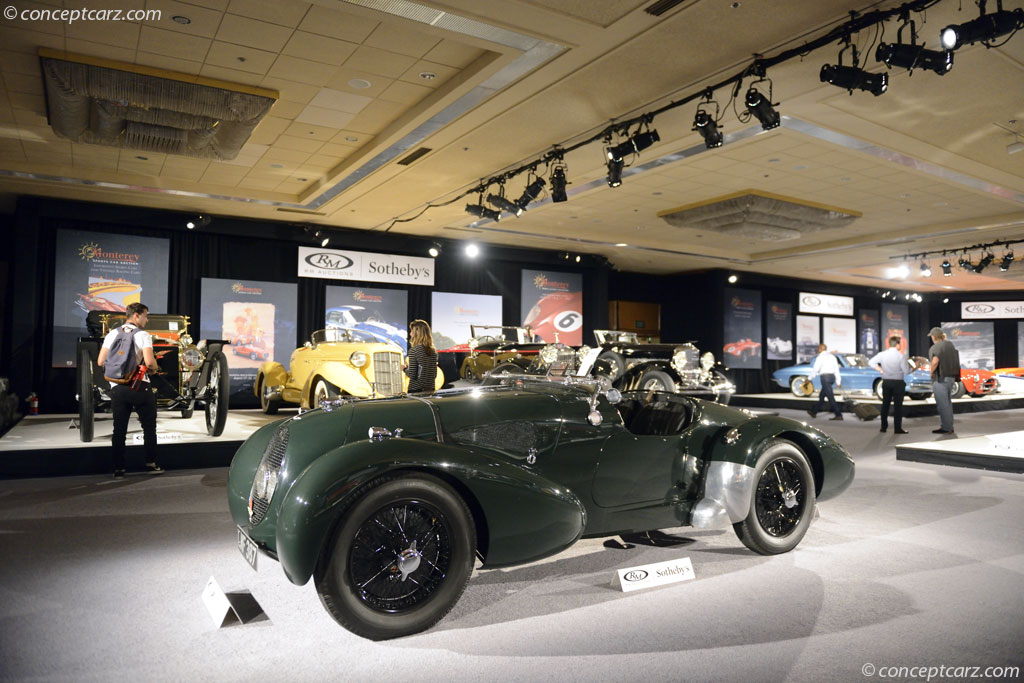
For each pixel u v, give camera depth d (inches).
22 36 203.6
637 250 574.6
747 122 262.7
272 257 487.5
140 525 156.3
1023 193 367.9
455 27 189.5
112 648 90.2
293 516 88.0
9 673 82.5
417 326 243.0
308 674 83.1
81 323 418.0
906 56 173.2
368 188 373.1
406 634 93.7
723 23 186.7
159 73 226.8
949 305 880.9
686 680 81.5
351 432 108.3
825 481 142.6
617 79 224.8
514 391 128.2
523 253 575.5
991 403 526.6
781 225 422.0
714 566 127.2
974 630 96.9
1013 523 160.9
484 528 102.3
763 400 527.5
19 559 129.9
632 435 126.3
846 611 104.2
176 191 380.5
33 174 344.2
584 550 137.6
